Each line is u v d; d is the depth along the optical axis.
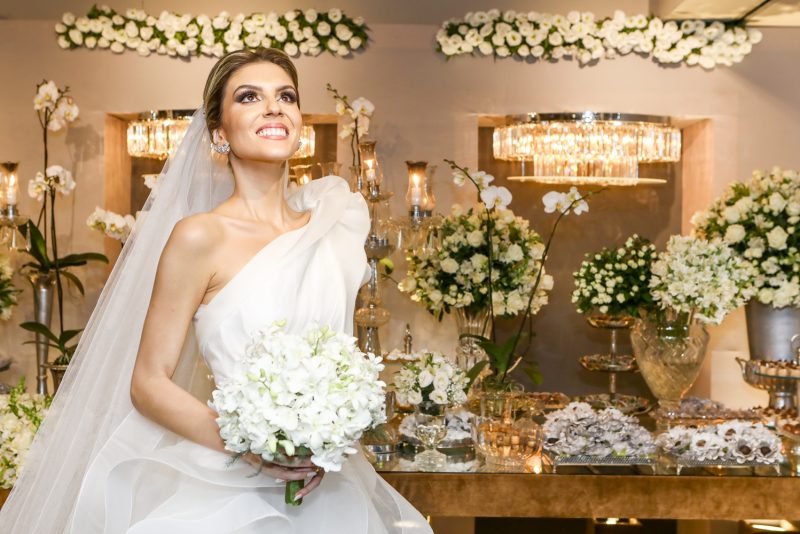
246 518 2.02
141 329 2.19
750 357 4.12
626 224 5.05
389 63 4.59
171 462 2.01
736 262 3.54
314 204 2.38
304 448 1.86
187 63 4.59
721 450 3.13
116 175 4.80
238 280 2.09
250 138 2.14
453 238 3.87
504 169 5.02
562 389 5.06
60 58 4.60
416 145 4.60
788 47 4.59
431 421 3.18
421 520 2.40
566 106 4.59
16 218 4.15
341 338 1.93
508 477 3.05
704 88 4.61
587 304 3.92
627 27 4.52
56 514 2.17
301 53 4.59
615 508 3.05
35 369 4.63
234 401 1.83
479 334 3.96
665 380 3.69
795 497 3.04
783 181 3.99
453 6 4.79
